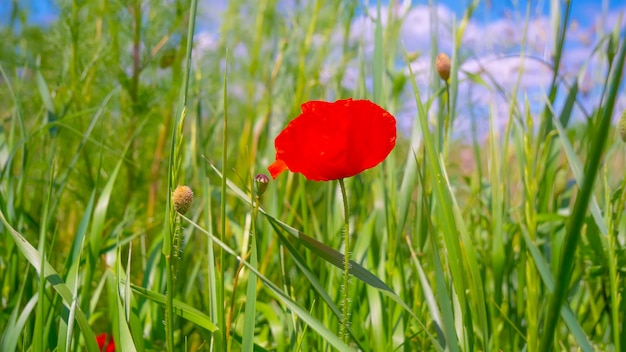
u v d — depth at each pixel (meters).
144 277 0.64
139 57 0.96
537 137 0.59
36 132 0.63
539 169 0.58
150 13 0.97
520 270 0.58
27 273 0.52
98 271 0.78
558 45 0.59
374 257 0.63
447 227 0.42
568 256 0.30
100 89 0.95
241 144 1.02
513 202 0.70
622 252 0.53
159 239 0.67
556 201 0.65
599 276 0.54
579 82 0.63
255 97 1.11
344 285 0.42
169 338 0.40
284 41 1.02
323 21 1.11
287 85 1.01
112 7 0.95
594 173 0.29
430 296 0.47
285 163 0.40
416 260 0.48
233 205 0.95
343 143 0.39
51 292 0.55
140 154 0.96
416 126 0.60
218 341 0.43
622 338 0.46
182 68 0.97
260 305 0.59
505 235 0.72
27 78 1.01
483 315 0.44
